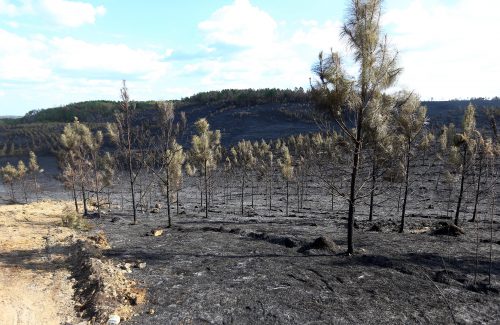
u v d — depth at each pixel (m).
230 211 28.69
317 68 11.43
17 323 8.50
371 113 11.73
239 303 9.03
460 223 18.72
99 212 24.12
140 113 90.25
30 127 138.00
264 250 13.95
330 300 9.03
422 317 8.02
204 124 23.69
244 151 35.34
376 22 11.38
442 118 79.44
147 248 14.70
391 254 12.50
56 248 14.66
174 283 10.55
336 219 22.39
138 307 9.02
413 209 25.72
